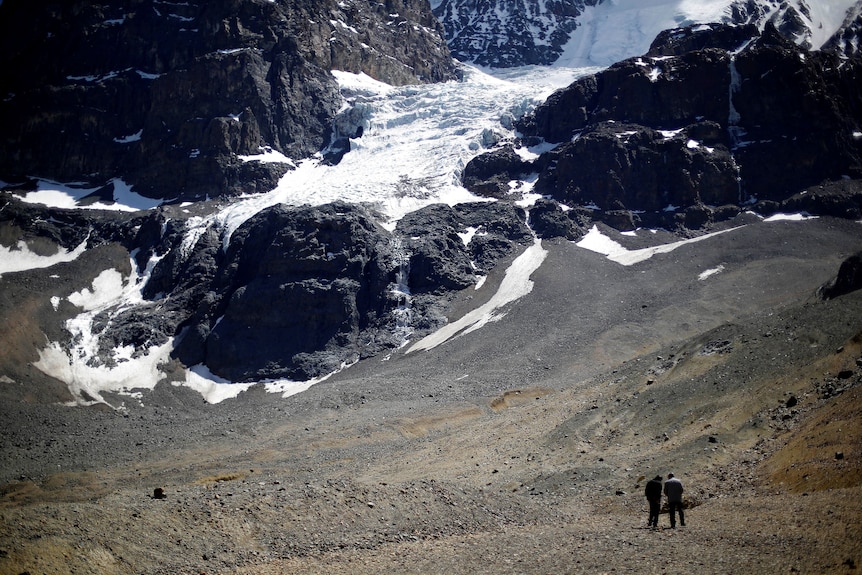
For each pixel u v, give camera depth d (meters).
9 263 143.62
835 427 43.34
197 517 36.97
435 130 171.88
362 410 91.62
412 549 35.59
